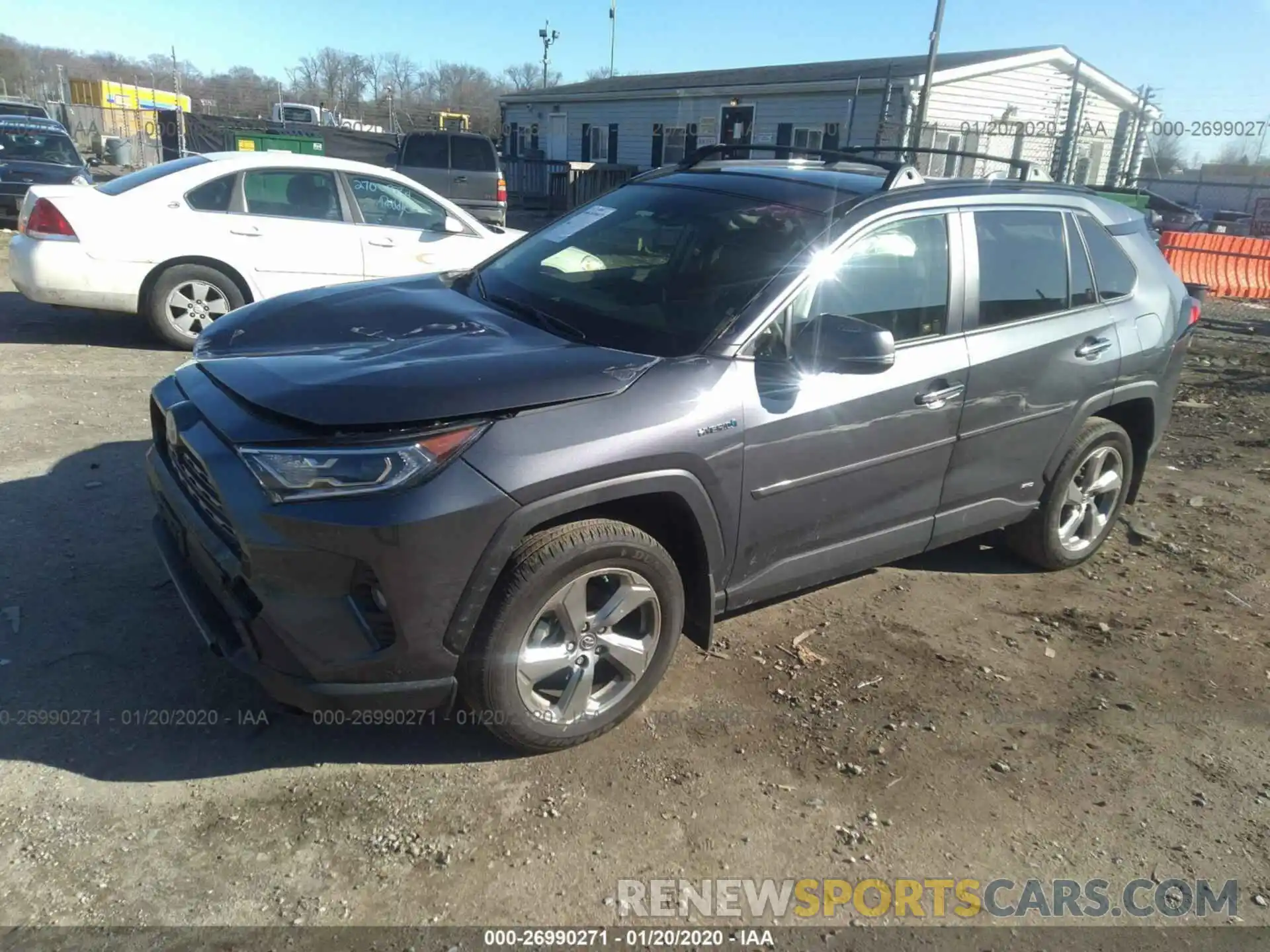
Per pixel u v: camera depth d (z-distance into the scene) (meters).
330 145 24.33
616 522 2.97
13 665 3.33
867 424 3.48
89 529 4.36
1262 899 2.74
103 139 33.22
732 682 3.61
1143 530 5.31
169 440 3.17
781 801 2.99
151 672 3.37
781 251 3.46
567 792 2.96
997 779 3.17
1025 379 4.01
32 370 6.82
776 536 3.39
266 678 2.72
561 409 2.82
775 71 29.64
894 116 22.52
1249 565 4.96
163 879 2.53
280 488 2.59
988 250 3.95
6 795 2.76
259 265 7.64
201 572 2.97
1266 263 15.31
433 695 2.79
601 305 3.52
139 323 8.45
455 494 2.61
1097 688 3.75
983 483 4.06
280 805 2.82
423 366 2.89
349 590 2.64
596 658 3.08
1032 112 25.23
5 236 13.46
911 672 3.77
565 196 25.88
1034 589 4.58
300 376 2.86
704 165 4.52
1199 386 8.99
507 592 2.77
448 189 17.11
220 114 41.88
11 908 2.40
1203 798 3.15
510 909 2.52
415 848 2.69
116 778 2.87
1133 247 4.68
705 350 3.17
